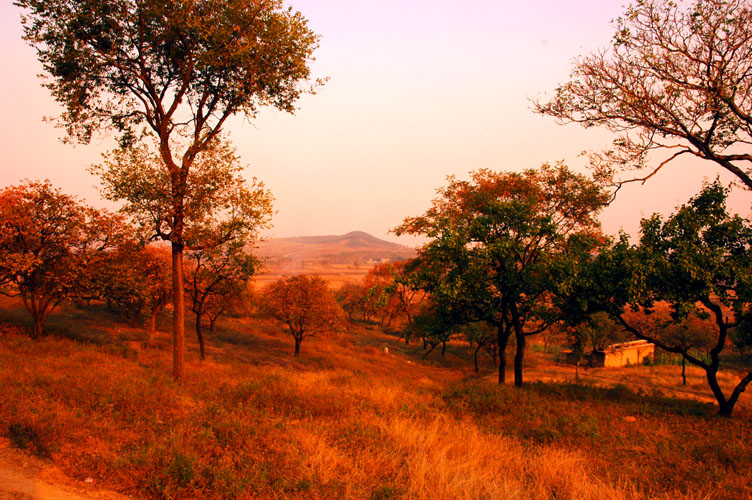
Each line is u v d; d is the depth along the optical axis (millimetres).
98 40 13844
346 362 29469
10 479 5078
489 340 34312
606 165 13719
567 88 13273
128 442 6434
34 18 13180
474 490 5512
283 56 14594
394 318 61188
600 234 18141
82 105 14516
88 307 37938
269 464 5742
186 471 5258
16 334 19188
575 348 27797
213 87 15070
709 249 11758
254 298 47562
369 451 6680
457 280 14812
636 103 12320
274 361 27031
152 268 28719
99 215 20984
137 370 13914
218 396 10062
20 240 18984
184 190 13883
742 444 8617
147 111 14430
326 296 34219
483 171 19484
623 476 6629
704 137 12430
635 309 12961
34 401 7652
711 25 11320
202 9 13703
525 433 9141
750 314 11867
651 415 11352
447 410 10859
